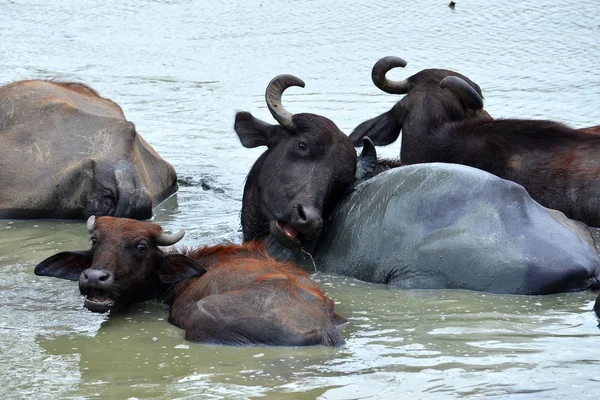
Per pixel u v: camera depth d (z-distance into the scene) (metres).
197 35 84.38
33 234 40.06
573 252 32.00
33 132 43.38
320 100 63.94
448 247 32.53
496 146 40.66
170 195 46.69
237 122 37.91
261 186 36.22
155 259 31.25
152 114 62.19
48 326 29.80
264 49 79.44
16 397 24.36
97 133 43.34
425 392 24.00
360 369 25.56
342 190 35.97
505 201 33.00
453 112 42.47
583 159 39.66
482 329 28.47
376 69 43.09
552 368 25.33
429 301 31.23
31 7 95.06
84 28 87.62
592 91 64.69
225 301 28.25
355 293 32.34
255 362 26.20
